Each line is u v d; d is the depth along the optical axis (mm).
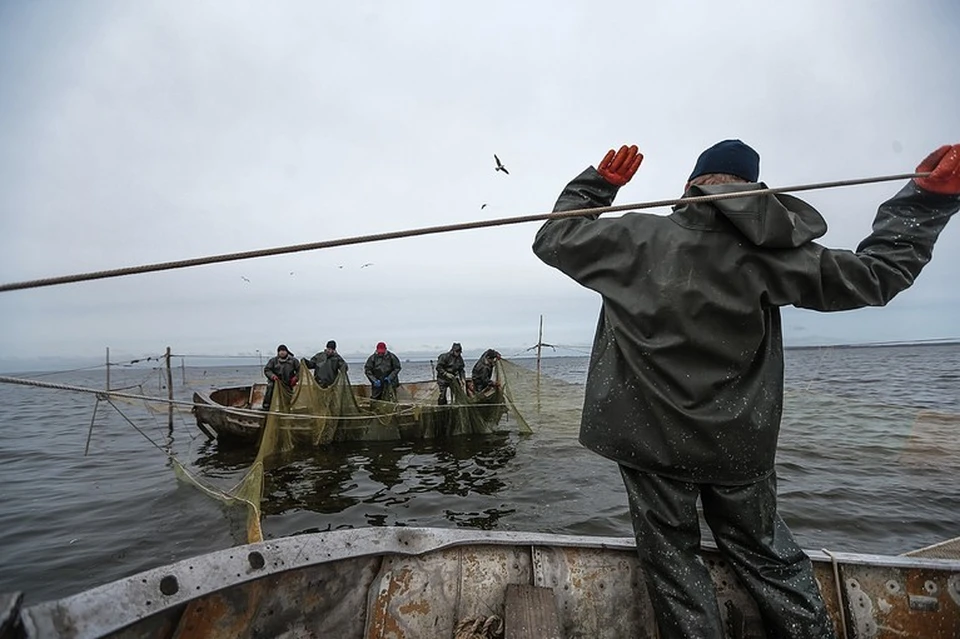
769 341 1960
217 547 6645
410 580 2473
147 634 1774
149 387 21547
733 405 1840
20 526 7555
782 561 2002
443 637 2424
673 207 2047
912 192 2037
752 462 1875
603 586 2516
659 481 1952
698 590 1929
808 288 1825
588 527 7254
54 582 5816
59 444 14844
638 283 1931
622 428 1969
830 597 2439
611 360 2037
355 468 10984
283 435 11781
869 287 1896
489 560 2596
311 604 2252
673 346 1848
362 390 17672
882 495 8258
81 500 8820
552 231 2162
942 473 9203
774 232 1789
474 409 13938
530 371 14555
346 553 2352
